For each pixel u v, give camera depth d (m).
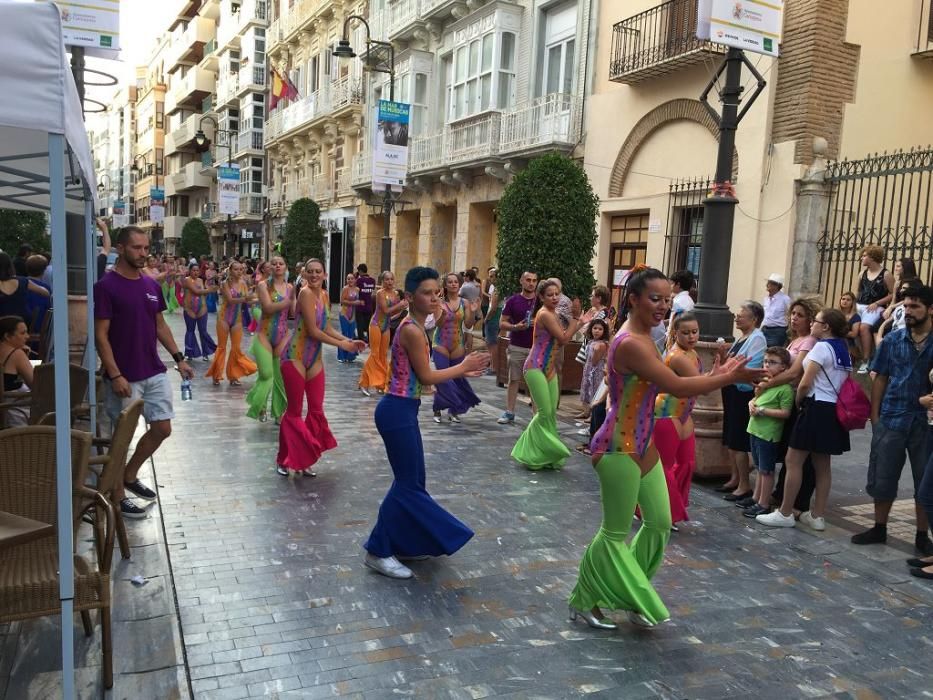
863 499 6.61
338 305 29.20
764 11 6.82
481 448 7.89
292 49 35.38
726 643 3.84
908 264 8.70
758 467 5.93
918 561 4.93
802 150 11.19
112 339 5.23
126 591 4.12
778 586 4.60
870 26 11.52
